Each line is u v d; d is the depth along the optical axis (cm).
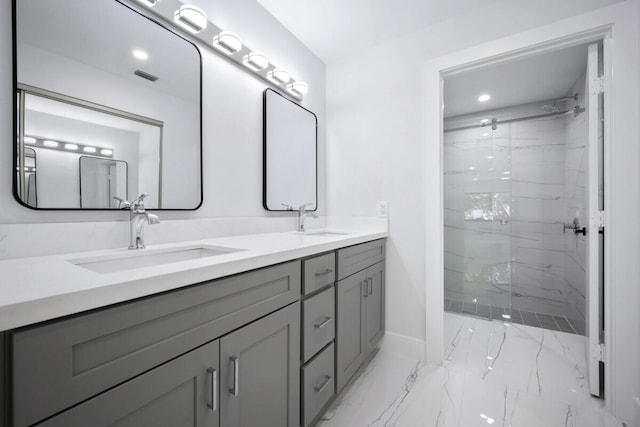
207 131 135
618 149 127
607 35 133
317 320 117
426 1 160
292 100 191
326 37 193
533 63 203
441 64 173
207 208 135
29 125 82
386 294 194
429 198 177
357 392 147
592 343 141
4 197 79
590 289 141
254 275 85
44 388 44
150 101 111
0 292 46
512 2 155
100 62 97
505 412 131
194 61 128
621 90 127
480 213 290
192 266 67
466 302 296
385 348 193
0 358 41
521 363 175
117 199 100
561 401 138
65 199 89
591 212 141
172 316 63
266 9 168
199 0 130
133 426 56
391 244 193
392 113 195
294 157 191
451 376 161
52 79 86
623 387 126
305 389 108
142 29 109
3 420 42
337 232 199
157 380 60
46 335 44
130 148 105
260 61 154
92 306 49
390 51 196
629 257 125
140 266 97
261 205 166
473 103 270
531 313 262
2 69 78
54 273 60
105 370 51
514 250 274
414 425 123
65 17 89
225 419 76
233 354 78
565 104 251
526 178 269
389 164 196
